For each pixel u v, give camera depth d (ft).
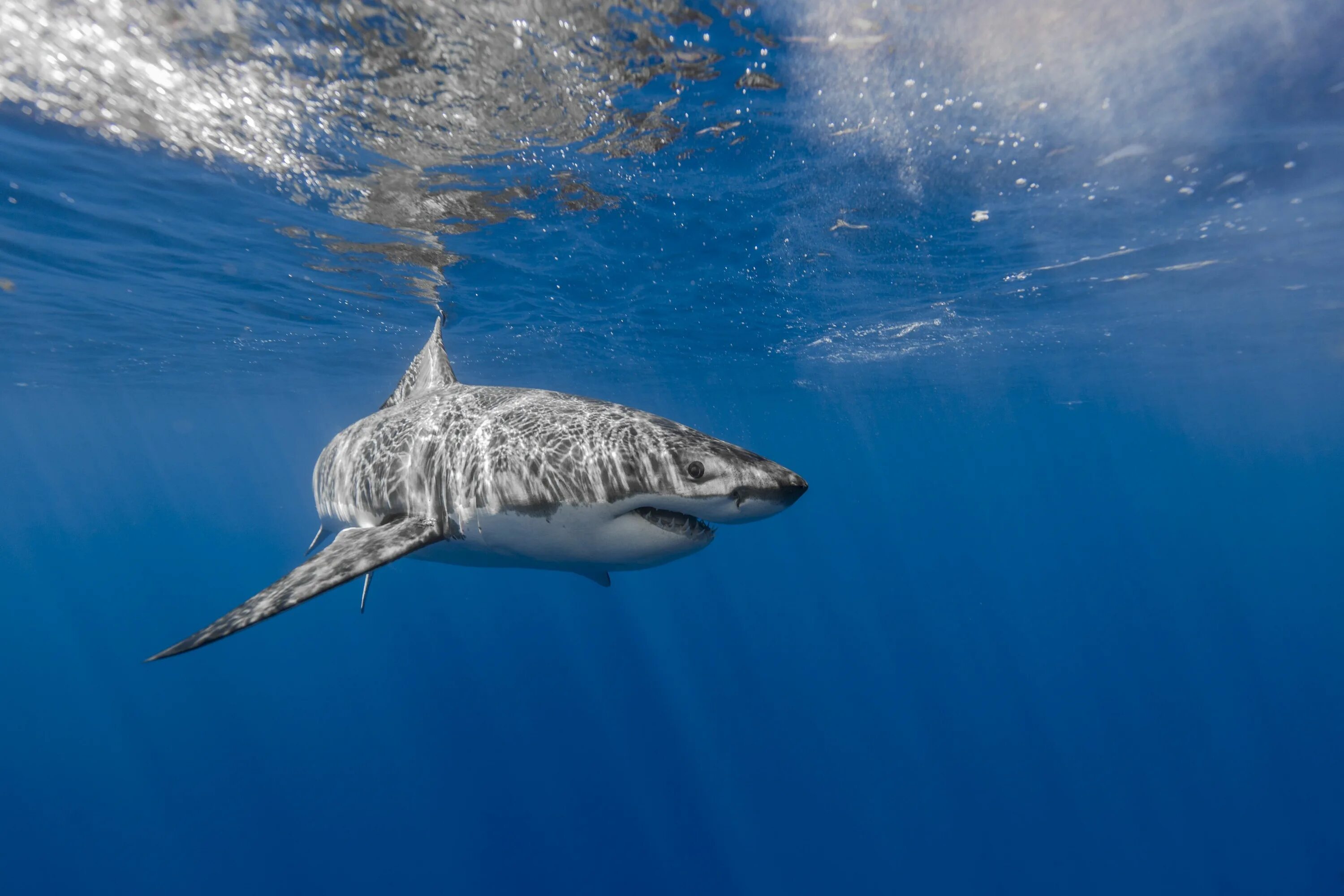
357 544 11.36
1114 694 82.02
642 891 53.06
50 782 65.98
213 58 17.80
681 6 16.25
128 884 52.75
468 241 34.14
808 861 55.98
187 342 57.41
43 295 41.96
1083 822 58.29
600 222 32.04
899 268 41.96
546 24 16.70
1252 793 60.29
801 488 10.37
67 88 19.27
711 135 23.49
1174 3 16.62
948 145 24.97
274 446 199.93
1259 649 93.61
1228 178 29.81
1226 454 267.39
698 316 52.44
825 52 18.42
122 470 246.47
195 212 29.63
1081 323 62.34
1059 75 20.16
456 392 15.53
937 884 53.21
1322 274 49.29
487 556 13.39
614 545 11.66
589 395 101.60
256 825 59.82
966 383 101.19
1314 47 18.89
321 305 46.01
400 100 20.35
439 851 56.90
